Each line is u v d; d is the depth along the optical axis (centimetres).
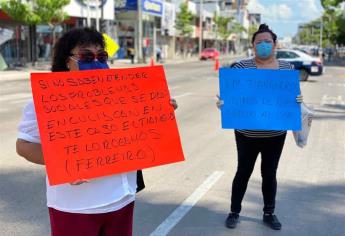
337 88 2102
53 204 253
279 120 423
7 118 1103
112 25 4347
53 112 249
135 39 4756
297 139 443
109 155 260
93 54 262
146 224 466
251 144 441
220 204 529
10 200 528
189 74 2864
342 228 468
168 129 276
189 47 7462
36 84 247
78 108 255
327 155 775
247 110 424
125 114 266
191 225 467
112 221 259
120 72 266
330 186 604
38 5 2633
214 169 676
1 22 2922
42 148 245
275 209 516
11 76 2455
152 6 4969
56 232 255
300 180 628
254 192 572
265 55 430
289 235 448
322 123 1116
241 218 488
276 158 451
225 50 10425
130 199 264
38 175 631
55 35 3353
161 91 276
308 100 1586
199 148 815
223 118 425
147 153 269
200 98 1586
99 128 259
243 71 421
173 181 614
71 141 252
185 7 6156
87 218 251
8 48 2981
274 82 421
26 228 452
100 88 261
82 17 3625
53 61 266
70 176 248
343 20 5484
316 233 455
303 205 530
